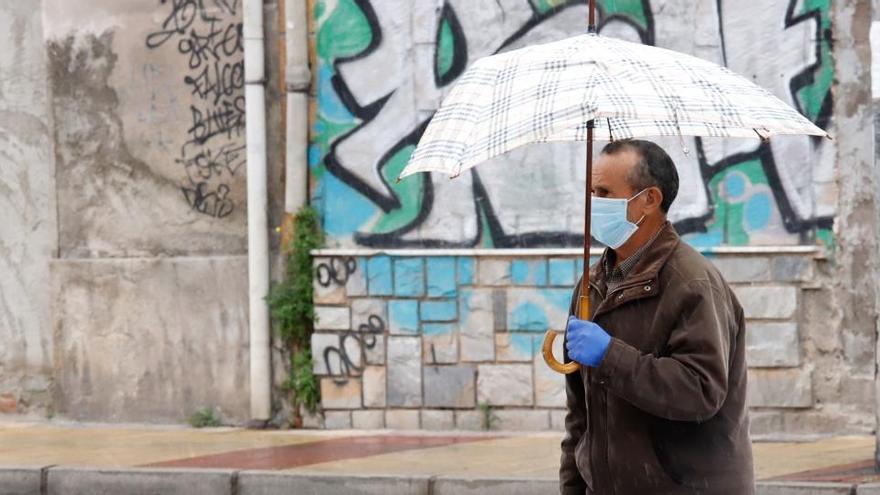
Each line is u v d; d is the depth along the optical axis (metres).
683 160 18.58
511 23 19.08
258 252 19.69
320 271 19.56
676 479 7.69
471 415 19.20
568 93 7.20
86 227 20.73
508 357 19.09
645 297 7.70
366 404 19.52
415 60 19.31
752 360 18.33
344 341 19.53
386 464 16.58
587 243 7.93
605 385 7.51
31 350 21.00
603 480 7.94
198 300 20.17
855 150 18.05
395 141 19.42
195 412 20.20
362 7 19.41
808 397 18.22
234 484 16.14
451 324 19.23
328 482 15.80
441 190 19.27
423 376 19.31
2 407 21.09
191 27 20.17
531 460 16.64
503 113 7.32
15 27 20.91
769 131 7.75
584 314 7.91
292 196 19.55
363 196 19.50
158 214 20.42
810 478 15.12
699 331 7.45
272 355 19.86
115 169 20.56
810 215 18.22
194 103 20.20
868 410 18.12
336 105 19.53
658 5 18.62
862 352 18.11
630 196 7.86
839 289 18.17
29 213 20.95
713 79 7.39
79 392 20.73
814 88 18.19
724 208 18.47
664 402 7.36
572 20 18.92
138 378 20.45
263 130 19.67
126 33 20.44
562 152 18.94
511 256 19.03
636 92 7.17
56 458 17.56
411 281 19.31
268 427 19.84
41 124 20.89
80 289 20.67
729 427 7.74
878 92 15.38
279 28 19.66
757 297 18.33
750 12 18.36
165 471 16.38
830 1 18.08
